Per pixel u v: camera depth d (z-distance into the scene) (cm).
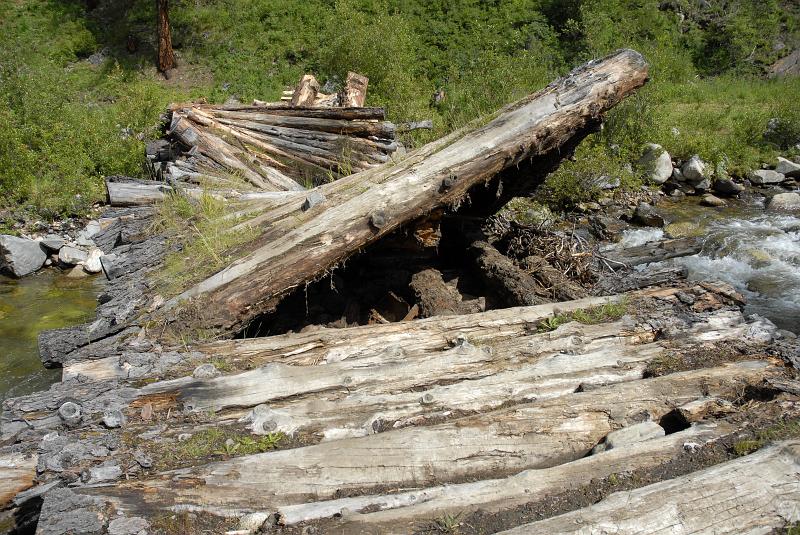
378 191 654
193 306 582
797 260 1015
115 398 473
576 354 533
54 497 376
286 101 1527
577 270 777
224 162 1030
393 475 411
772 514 344
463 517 362
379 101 1589
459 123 1256
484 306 739
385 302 757
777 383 469
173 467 415
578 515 343
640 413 457
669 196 1386
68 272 1064
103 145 1341
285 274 607
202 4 2283
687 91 1952
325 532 355
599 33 2025
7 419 453
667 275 805
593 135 1438
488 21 2158
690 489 355
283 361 536
